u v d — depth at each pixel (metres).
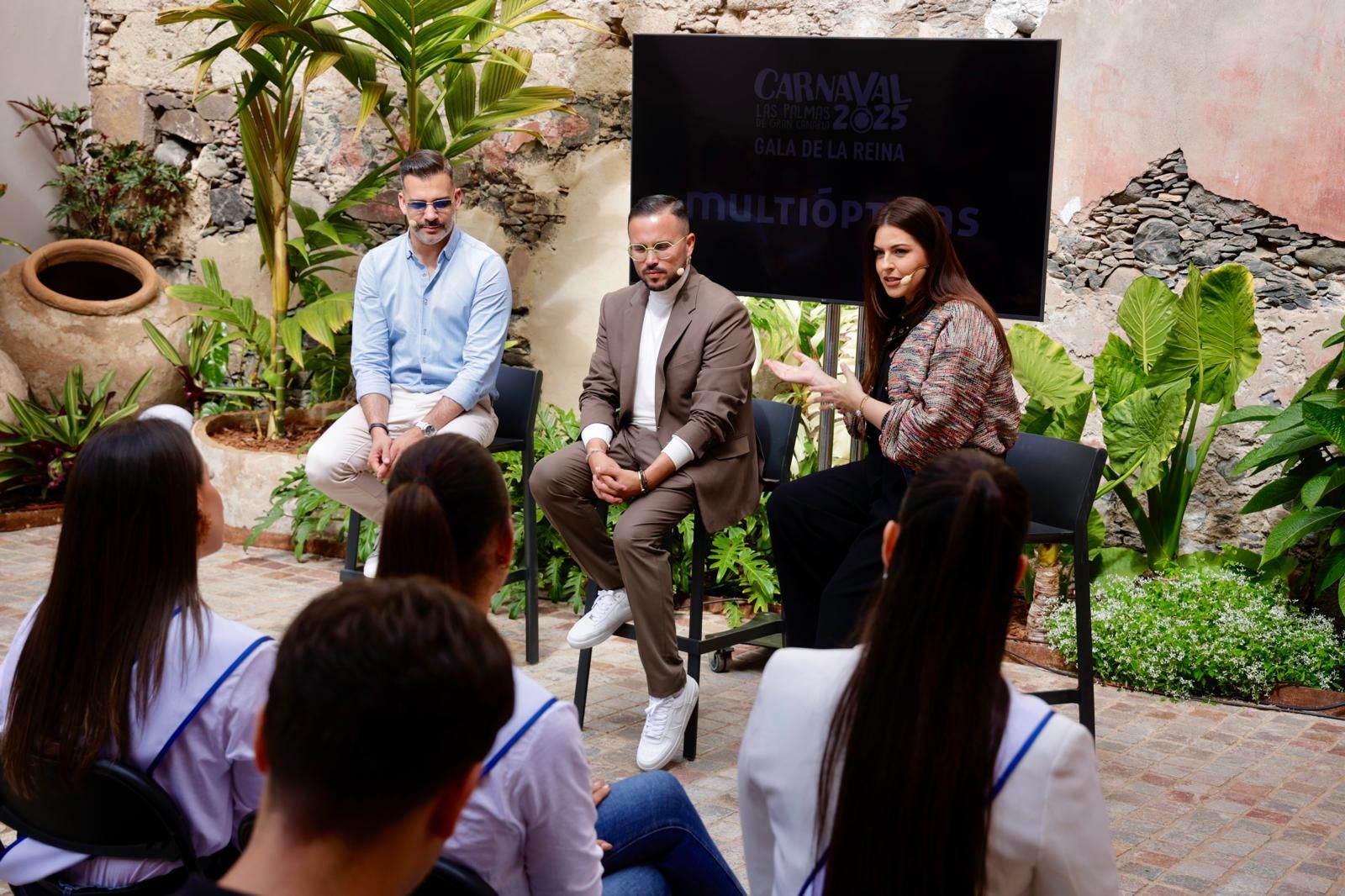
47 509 5.73
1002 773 1.32
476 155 5.92
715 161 4.35
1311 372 4.68
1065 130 4.90
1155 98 4.75
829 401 3.28
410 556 1.62
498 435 4.57
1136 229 4.87
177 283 6.68
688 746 3.63
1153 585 4.48
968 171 4.03
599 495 3.59
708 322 3.63
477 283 4.38
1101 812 1.36
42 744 1.70
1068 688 4.26
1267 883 2.96
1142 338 4.61
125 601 1.69
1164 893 2.89
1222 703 4.16
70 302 6.12
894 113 4.08
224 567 5.23
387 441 4.18
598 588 3.88
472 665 0.95
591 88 5.70
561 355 5.92
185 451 1.72
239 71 6.34
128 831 1.75
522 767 1.52
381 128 6.11
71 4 6.50
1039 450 3.57
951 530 1.33
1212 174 4.71
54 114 6.43
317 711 0.91
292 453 5.55
